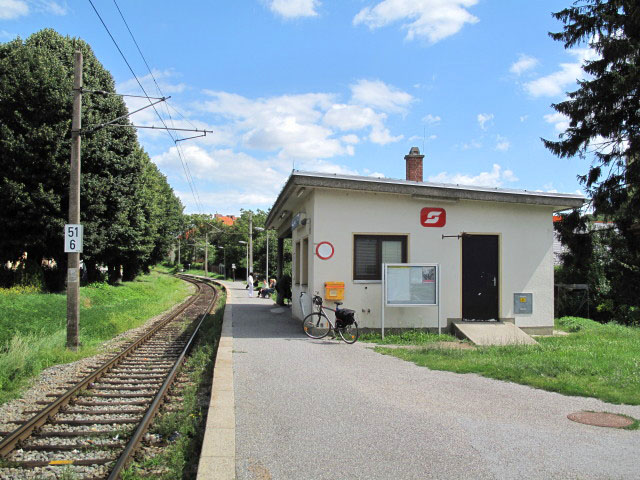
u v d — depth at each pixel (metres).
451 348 10.59
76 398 7.58
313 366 8.83
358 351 10.54
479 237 13.97
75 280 12.30
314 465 4.40
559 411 6.06
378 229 13.34
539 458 4.54
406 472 4.25
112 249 29.27
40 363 9.97
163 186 57.81
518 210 14.19
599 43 21.14
